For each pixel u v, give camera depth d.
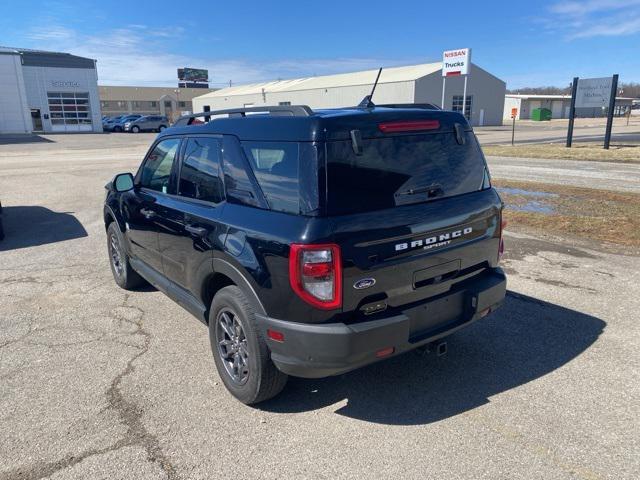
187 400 3.40
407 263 3.03
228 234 3.22
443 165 3.34
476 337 4.29
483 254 3.57
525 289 5.39
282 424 3.13
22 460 2.79
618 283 5.53
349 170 2.88
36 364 3.89
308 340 2.82
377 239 2.88
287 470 2.71
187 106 109.56
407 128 3.17
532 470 2.68
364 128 2.97
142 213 4.62
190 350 4.13
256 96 69.94
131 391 3.51
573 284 5.52
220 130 3.57
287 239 2.80
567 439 2.93
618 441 2.91
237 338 3.36
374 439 2.97
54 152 25.33
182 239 3.84
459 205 3.34
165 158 4.40
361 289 2.86
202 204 3.69
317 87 60.47
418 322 3.18
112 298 5.33
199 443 2.94
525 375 3.67
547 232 7.84
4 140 36.06
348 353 2.80
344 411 3.26
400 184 3.08
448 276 3.33
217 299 3.40
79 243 7.63
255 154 3.19
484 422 3.11
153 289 5.62
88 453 2.85
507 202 10.23
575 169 15.64
